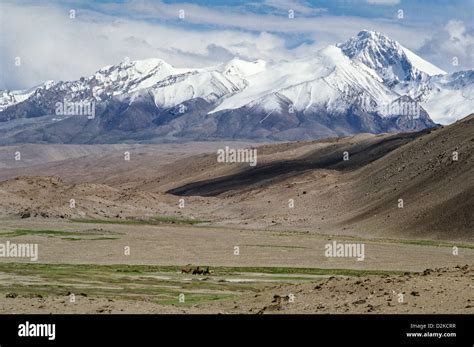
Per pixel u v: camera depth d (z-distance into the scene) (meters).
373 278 71.38
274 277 120.19
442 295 62.03
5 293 85.69
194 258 155.88
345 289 68.62
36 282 105.19
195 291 97.62
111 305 68.88
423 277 68.75
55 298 73.94
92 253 162.12
